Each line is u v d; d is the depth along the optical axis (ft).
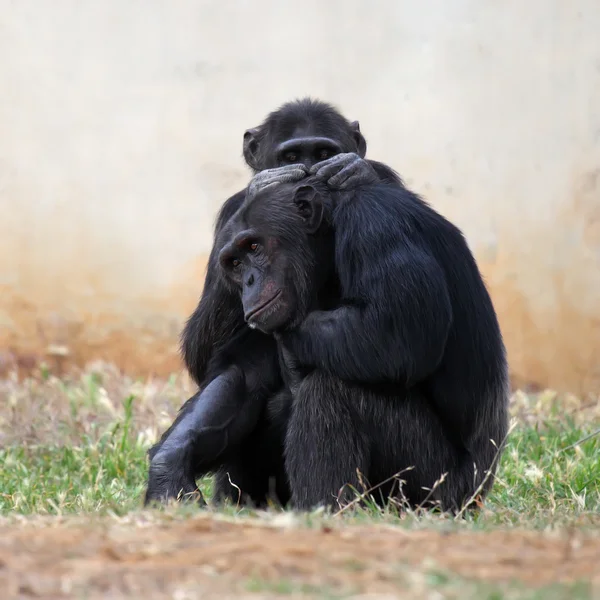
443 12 114.32
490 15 114.01
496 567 29.99
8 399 77.30
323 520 37.01
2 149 114.01
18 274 111.86
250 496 52.85
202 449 49.29
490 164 113.19
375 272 45.70
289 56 115.34
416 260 45.73
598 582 28.19
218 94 115.55
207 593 27.27
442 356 46.96
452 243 48.83
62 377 98.32
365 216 46.96
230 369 50.85
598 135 112.37
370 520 37.63
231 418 50.03
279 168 50.90
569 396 87.81
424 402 47.19
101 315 111.45
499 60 113.70
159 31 115.85
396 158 114.11
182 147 115.03
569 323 109.29
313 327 46.34
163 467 47.37
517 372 107.96
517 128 113.29
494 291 110.73
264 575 28.81
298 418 45.91
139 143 115.14
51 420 70.18
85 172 114.62
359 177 49.93
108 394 78.74
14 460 62.28
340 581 28.17
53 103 115.14
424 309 45.19
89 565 30.01
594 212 111.24
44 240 113.09
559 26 113.39
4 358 105.09
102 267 112.88
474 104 113.70
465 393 48.24
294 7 115.24
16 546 31.78
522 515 42.39
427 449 46.75
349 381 45.80
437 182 113.39
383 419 46.06
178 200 114.62
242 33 115.65
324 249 49.08
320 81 115.03
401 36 114.62
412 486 46.85
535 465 56.44
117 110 115.55
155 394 77.97
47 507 48.14
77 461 61.62
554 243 111.34
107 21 115.96
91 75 115.65
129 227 113.91
